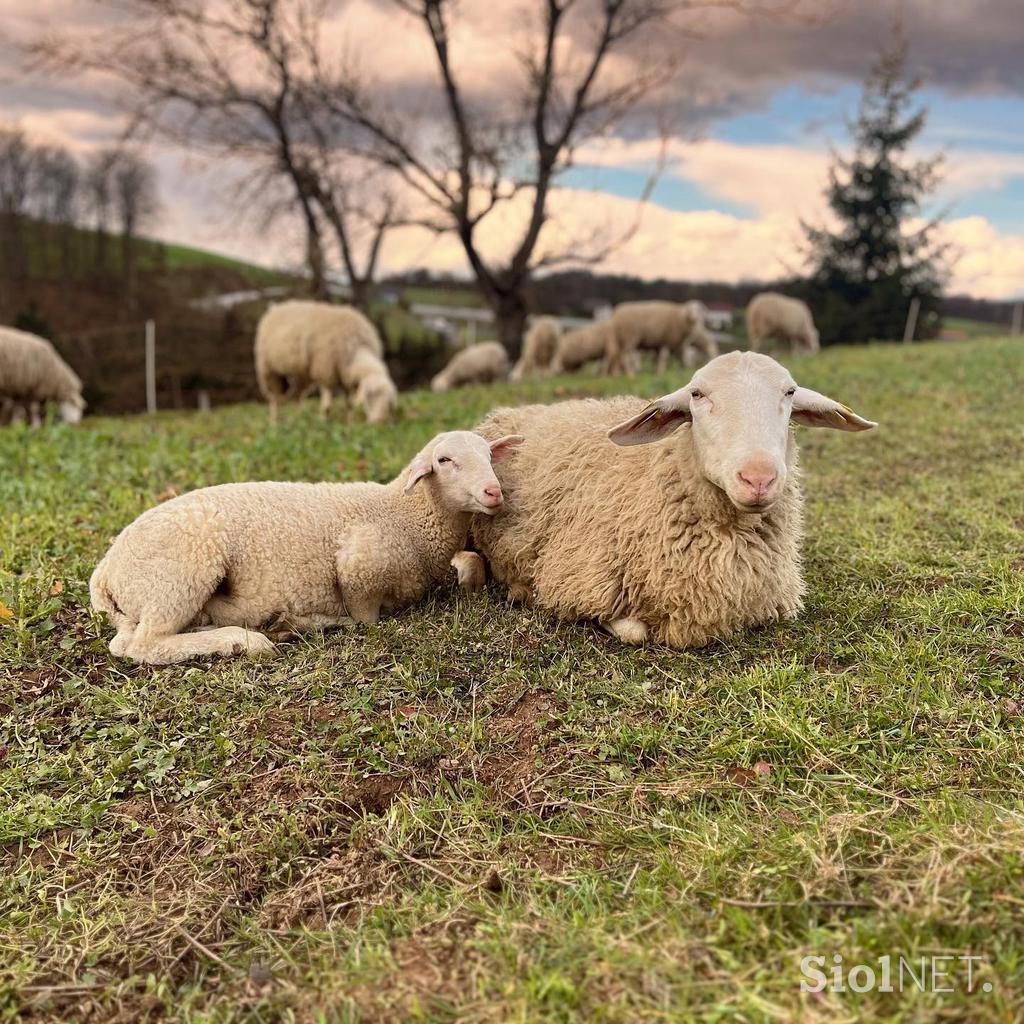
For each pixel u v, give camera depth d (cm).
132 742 156
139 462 362
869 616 191
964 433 393
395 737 155
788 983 94
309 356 559
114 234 2767
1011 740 139
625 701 162
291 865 129
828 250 1828
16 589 206
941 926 99
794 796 131
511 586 220
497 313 1266
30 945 117
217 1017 103
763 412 163
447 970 104
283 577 197
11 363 671
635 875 117
